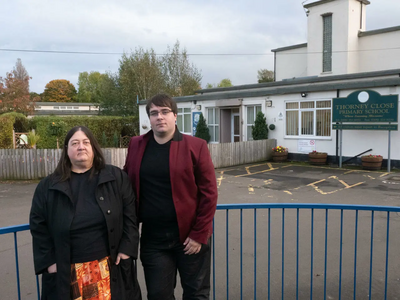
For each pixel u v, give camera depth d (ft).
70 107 177.17
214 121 59.62
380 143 40.32
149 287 7.89
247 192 28.45
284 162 47.39
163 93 7.98
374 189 28.71
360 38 79.97
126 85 97.60
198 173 7.82
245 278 12.56
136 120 81.66
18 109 97.19
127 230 7.47
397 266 13.29
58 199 6.94
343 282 12.06
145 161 7.88
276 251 15.03
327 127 44.80
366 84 40.22
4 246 16.37
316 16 83.20
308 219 19.74
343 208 9.47
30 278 12.88
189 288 7.95
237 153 44.86
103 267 7.07
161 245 7.91
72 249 6.90
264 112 51.60
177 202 7.66
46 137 66.85
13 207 24.35
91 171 7.35
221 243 16.11
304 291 11.51
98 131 76.69
